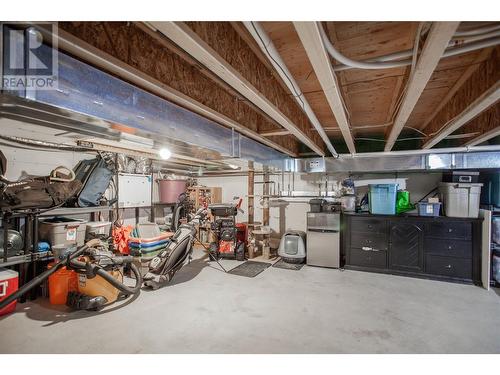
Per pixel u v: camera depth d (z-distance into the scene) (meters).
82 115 1.29
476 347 2.11
